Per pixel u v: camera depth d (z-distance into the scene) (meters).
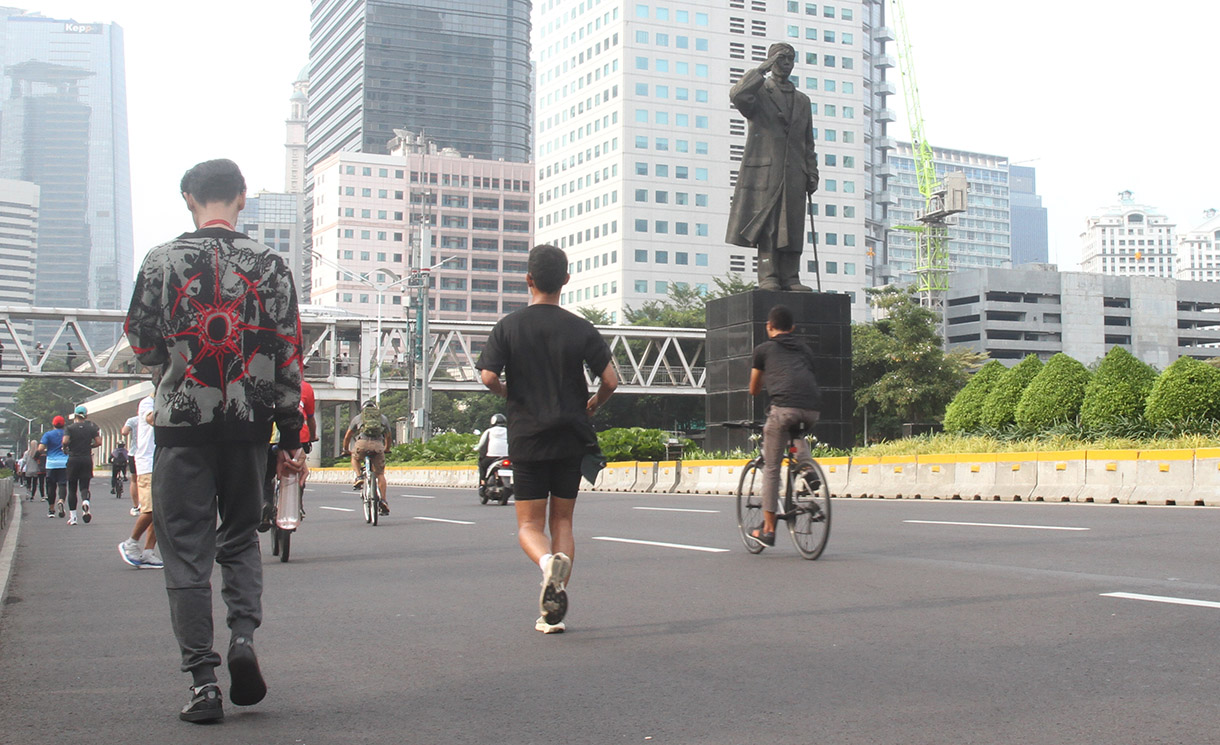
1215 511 13.22
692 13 127.38
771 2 129.62
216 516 4.68
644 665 5.33
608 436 34.09
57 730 4.45
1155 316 151.12
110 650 6.23
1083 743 3.86
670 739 4.09
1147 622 5.90
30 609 7.95
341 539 13.45
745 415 25.11
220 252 4.62
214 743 4.20
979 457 18.08
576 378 6.14
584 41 132.00
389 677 5.27
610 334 65.25
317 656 5.83
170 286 4.54
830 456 23.12
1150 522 11.77
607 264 126.56
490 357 6.12
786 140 25.78
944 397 60.66
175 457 4.49
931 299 148.12
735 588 7.68
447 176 171.88
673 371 78.88
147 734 4.35
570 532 6.27
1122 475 15.68
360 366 62.84
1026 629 5.84
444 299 170.50
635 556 9.84
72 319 58.03
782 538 11.17
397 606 7.52
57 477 23.34
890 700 4.51
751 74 25.72
